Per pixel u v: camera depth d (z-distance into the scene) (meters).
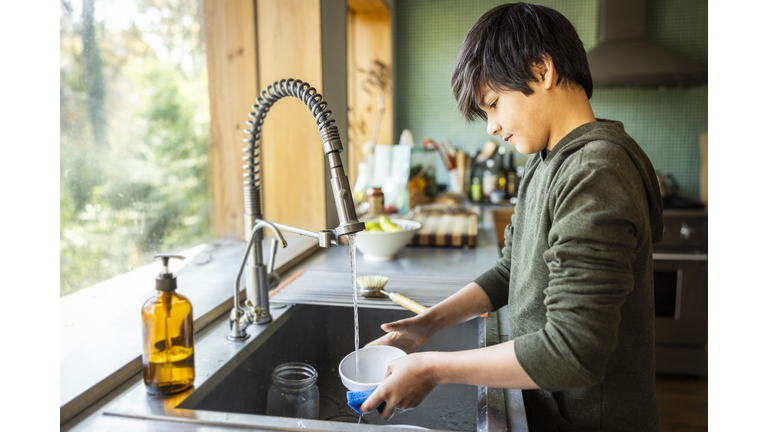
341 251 1.82
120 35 1.31
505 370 0.67
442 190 3.39
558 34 0.75
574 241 0.65
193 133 1.67
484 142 3.45
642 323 0.78
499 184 3.24
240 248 1.76
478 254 1.77
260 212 1.06
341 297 1.23
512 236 1.04
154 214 1.47
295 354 1.18
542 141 0.81
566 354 0.63
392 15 3.20
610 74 2.87
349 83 3.12
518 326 0.85
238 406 0.92
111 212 1.28
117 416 0.72
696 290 2.71
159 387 0.76
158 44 1.47
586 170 0.68
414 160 2.83
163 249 1.52
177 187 1.59
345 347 1.19
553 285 0.67
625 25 2.97
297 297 1.23
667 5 3.11
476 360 0.69
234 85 1.82
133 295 1.17
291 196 1.89
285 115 1.84
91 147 1.20
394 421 0.95
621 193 0.65
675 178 3.22
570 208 0.67
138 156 1.39
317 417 0.97
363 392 0.79
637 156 0.73
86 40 1.18
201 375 0.84
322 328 1.19
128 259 1.35
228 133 1.85
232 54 1.80
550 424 0.83
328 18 1.88
